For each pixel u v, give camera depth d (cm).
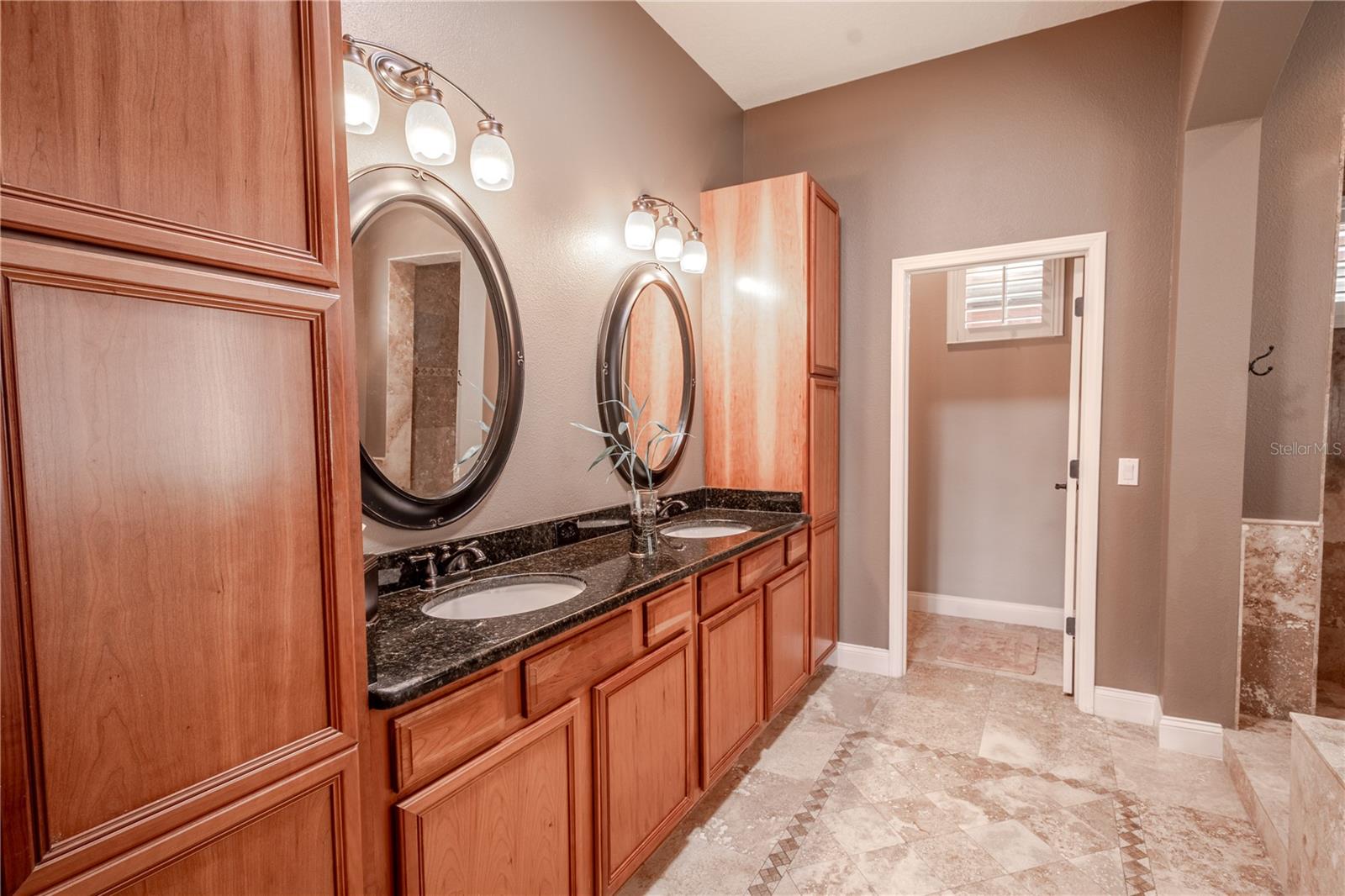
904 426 307
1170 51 249
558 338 212
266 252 81
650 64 259
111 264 67
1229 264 224
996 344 393
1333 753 142
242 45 79
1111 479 264
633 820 161
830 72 303
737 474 296
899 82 300
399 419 157
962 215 288
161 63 71
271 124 82
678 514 274
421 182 161
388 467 154
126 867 69
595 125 228
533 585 174
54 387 63
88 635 66
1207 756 233
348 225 92
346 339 92
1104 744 243
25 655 62
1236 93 209
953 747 242
